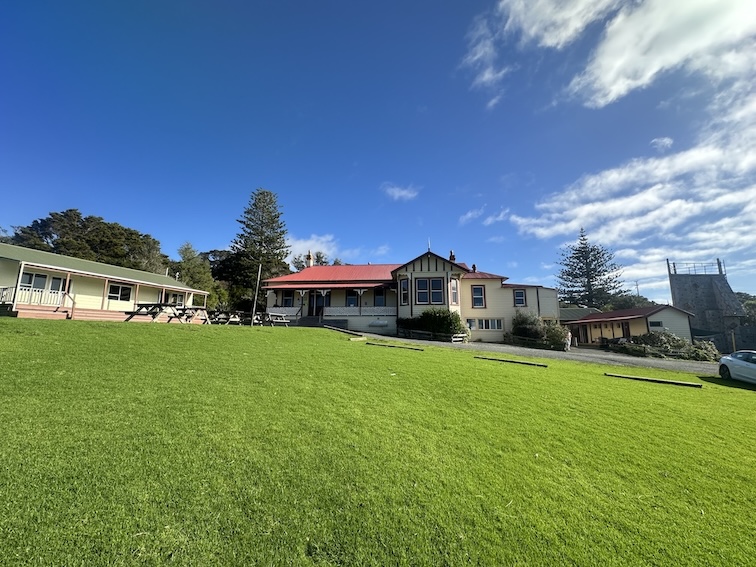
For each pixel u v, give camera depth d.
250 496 3.53
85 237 47.75
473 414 6.39
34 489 3.30
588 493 4.04
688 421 6.81
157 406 5.52
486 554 3.05
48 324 11.40
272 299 31.38
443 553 3.02
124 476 3.64
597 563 3.01
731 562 3.10
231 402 5.98
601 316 38.94
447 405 6.81
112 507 3.19
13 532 2.81
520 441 5.32
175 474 3.76
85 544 2.79
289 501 3.51
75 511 3.10
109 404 5.44
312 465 4.18
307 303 30.97
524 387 8.58
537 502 3.80
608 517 3.63
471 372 9.89
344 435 5.05
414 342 18.95
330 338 16.23
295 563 2.81
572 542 3.24
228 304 47.62
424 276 26.98
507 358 14.35
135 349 9.27
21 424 4.53
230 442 4.56
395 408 6.40
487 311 30.73
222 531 3.06
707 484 4.38
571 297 66.75
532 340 27.92
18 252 19.80
